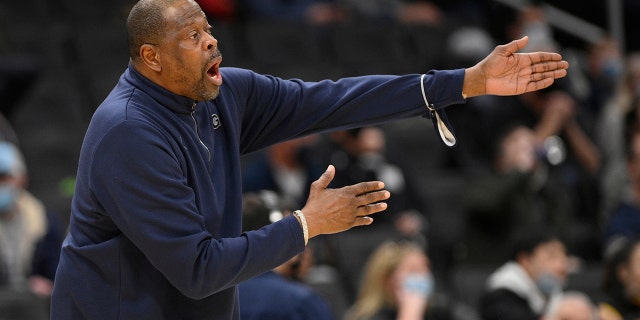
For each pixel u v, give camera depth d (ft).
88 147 24.12
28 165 72.79
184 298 24.99
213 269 23.39
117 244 24.56
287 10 95.91
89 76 81.25
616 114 75.15
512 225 64.49
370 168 67.67
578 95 82.99
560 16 92.68
